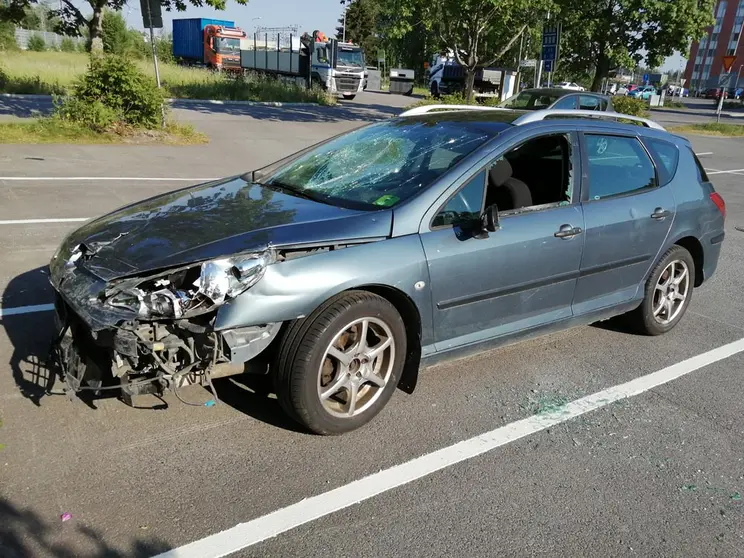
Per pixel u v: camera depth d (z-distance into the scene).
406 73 43.34
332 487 3.06
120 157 11.69
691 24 26.27
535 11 18.50
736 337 5.36
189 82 26.86
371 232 3.40
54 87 21.09
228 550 2.61
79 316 2.99
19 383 3.73
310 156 4.59
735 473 3.40
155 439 3.31
